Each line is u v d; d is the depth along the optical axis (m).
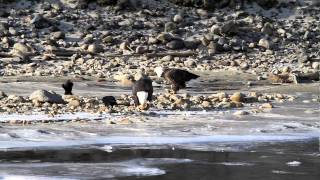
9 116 26.80
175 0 85.75
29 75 52.56
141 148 18.64
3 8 77.38
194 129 22.77
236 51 71.19
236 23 77.94
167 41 70.12
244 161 16.58
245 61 66.62
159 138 20.62
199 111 30.00
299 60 67.50
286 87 48.22
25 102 32.69
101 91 41.84
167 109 30.73
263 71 60.62
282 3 89.94
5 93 38.41
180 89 45.00
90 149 18.34
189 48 69.88
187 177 14.30
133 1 83.56
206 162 16.38
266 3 89.12
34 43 66.62
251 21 81.69
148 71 56.44
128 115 27.67
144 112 28.92
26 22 73.00
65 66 58.47
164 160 16.61
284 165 16.00
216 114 28.42
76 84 45.53
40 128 22.22
